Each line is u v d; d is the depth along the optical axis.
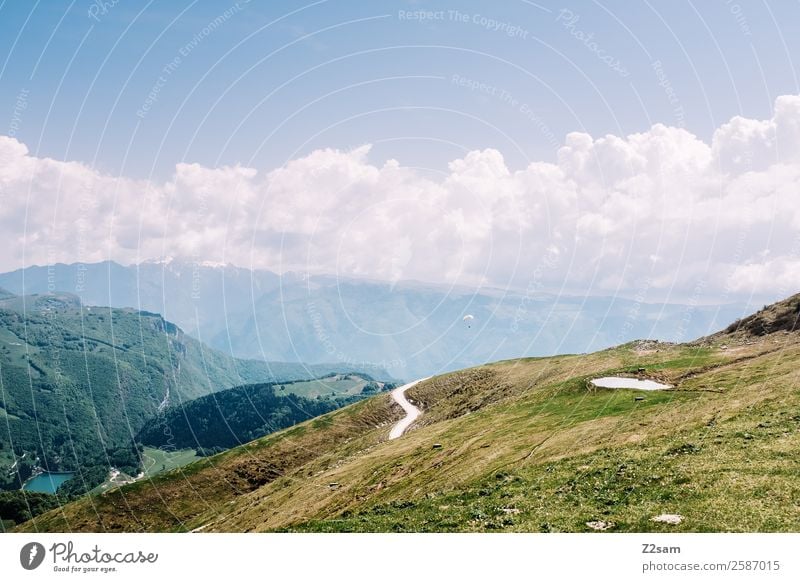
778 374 65.00
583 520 33.06
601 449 50.16
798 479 31.53
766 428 42.78
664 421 55.03
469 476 57.50
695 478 35.19
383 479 76.75
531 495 40.28
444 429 99.56
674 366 92.81
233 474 150.38
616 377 91.06
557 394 90.50
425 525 38.81
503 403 104.19
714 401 58.09
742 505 30.06
